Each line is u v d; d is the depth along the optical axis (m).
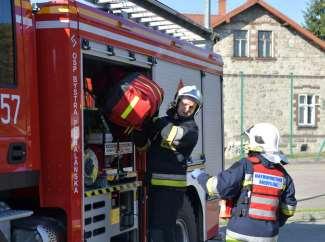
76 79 4.84
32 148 4.66
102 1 5.84
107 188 5.53
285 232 11.08
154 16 6.90
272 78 37.34
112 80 5.92
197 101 6.13
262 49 37.34
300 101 37.84
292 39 37.62
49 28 4.78
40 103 4.80
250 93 37.00
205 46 9.06
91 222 5.23
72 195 4.76
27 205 4.88
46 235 4.57
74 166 4.78
